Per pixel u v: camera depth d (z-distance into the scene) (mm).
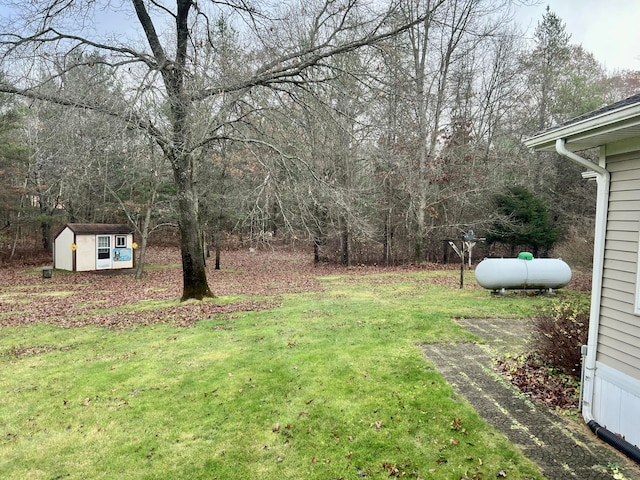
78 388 5234
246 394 4938
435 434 3900
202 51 10312
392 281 15062
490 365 5691
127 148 8797
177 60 9367
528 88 22078
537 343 5812
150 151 10664
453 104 21078
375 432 3986
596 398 3924
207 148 11648
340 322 8328
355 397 4754
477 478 3217
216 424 4246
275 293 12555
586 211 21031
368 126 9336
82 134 8383
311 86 9953
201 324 8445
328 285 14375
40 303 11531
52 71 10258
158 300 11680
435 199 21109
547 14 23375
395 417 4258
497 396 4680
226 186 18500
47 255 23891
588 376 3977
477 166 20266
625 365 3566
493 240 20844
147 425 4262
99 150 8492
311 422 4230
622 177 3648
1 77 8602
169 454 3729
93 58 8781
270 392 4980
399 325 7957
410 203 19625
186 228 10938
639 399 3398
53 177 12406
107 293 13508
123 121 8031
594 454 3488
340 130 10133
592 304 3945
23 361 6332
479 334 7324
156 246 29953
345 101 9773
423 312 9086
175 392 5055
